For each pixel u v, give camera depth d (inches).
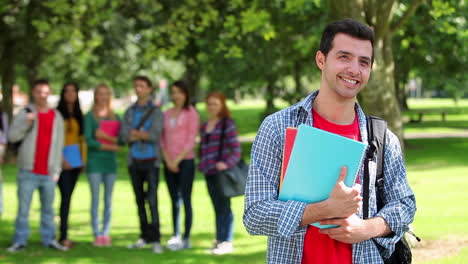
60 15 547.2
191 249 289.3
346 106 93.1
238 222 354.3
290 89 944.3
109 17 559.2
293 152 85.6
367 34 90.6
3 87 756.6
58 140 287.6
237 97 935.0
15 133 279.4
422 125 1221.1
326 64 92.0
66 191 295.7
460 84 755.4
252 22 397.4
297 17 610.9
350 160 83.4
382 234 92.0
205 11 539.2
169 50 545.6
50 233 294.8
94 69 908.6
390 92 278.8
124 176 609.0
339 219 86.0
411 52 710.5
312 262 92.1
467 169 587.5
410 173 570.3
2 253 279.7
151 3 660.1
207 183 285.9
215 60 770.2
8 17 733.3
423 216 342.3
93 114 295.4
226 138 278.2
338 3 266.4
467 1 472.4
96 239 301.1
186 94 286.7
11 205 424.8
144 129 283.0
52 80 1239.5
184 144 285.6
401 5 496.4
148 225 293.3
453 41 635.5
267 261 95.5
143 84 284.8
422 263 239.1
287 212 86.2
